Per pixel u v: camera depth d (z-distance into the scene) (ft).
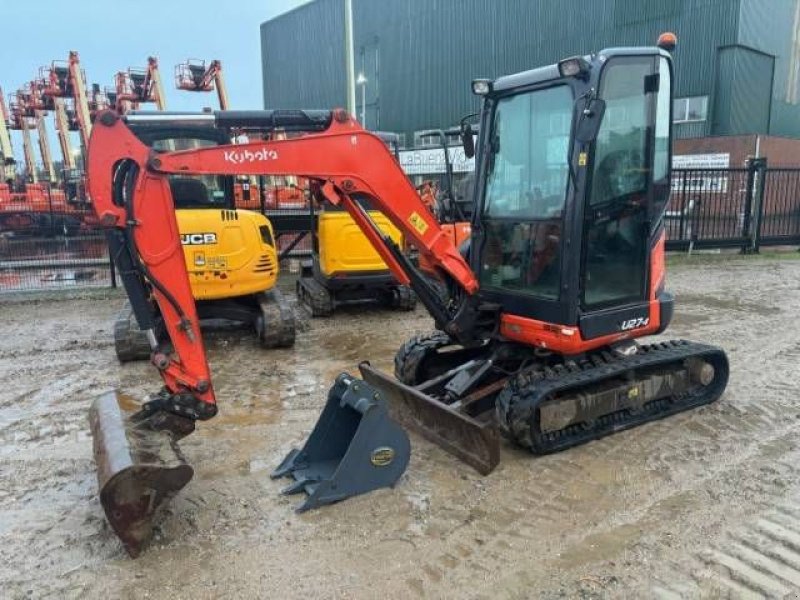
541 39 81.00
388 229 24.71
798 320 24.75
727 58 65.16
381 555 9.89
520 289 14.29
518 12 83.10
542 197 13.57
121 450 10.00
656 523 10.68
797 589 9.02
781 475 12.28
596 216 12.97
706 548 9.98
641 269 14.17
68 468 13.03
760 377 17.87
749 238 43.78
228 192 21.56
